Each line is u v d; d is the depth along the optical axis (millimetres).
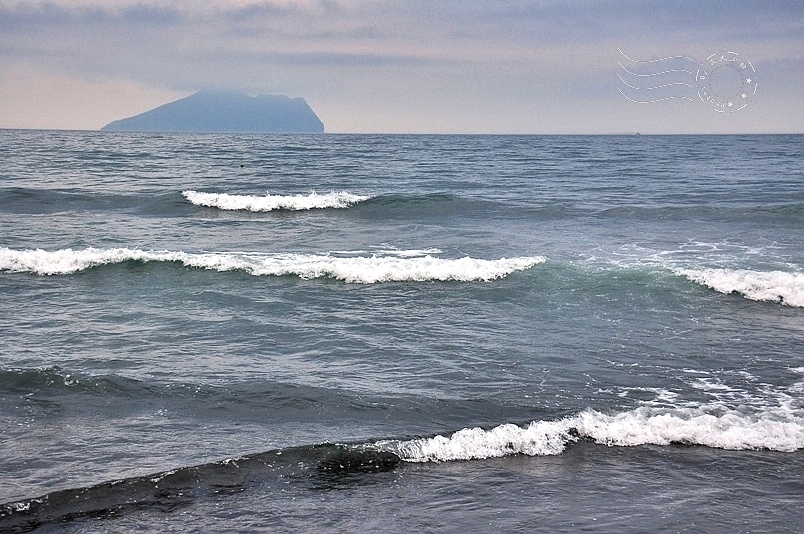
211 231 22266
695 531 6508
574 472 7664
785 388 9984
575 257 18266
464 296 14820
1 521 6531
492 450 8109
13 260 16688
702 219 24109
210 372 10398
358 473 7590
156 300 14344
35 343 11594
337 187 32812
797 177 38500
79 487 7098
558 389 9930
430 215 25578
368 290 15258
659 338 12227
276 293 14938
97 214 24984
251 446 8102
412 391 9789
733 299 14617
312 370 10570
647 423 8633
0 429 8391
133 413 8969
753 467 7762
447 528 6547
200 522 6598
